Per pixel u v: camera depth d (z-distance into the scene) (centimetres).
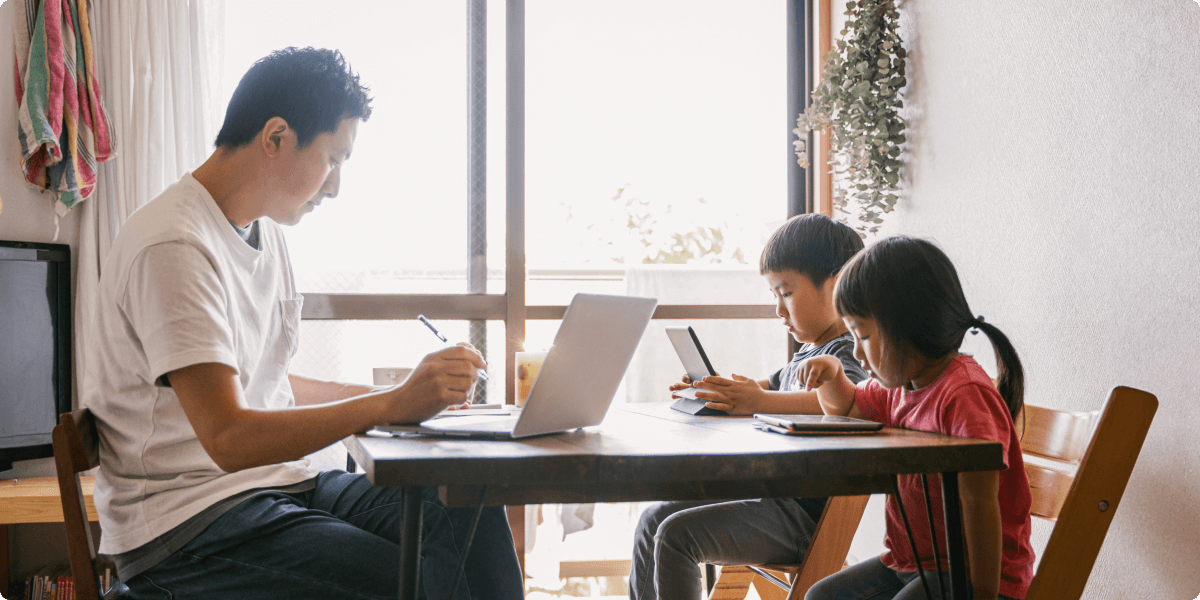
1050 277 172
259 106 123
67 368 234
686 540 145
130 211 229
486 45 258
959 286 124
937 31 212
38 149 225
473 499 91
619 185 268
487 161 259
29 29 226
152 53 230
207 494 117
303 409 103
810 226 173
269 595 112
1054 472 126
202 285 109
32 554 235
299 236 248
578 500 96
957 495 101
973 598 107
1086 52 161
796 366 171
